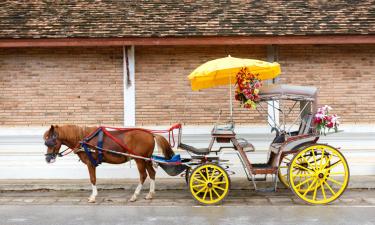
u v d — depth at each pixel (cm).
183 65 1194
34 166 1172
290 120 1193
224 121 1188
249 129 1180
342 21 1171
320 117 922
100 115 1185
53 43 1113
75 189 1084
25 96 1182
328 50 1195
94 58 1188
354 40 1117
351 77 1193
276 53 1188
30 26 1155
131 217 808
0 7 1252
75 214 834
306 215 812
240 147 939
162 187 1079
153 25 1160
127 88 1183
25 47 1182
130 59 1180
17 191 1075
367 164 1178
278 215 815
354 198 970
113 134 962
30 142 1175
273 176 1112
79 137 954
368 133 1180
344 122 1189
